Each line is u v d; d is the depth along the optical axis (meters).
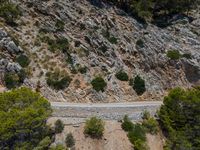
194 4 98.81
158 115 58.38
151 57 74.06
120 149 51.69
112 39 73.38
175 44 80.50
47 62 65.06
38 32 70.12
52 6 75.19
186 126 56.25
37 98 47.66
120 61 70.88
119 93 66.00
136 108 60.91
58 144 47.53
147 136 55.06
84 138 51.22
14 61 63.19
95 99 62.81
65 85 62.59
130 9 86.31
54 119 52.75
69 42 69.81
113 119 55.66
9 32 66.69
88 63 67.62
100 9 79.81
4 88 59.56
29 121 42.75
